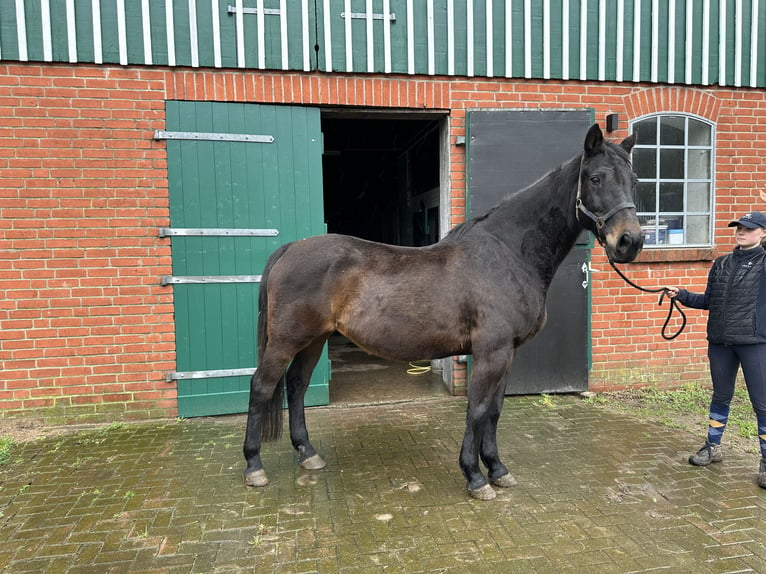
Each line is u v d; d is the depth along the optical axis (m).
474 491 2.82
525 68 4.62
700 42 4.83
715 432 3.23
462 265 2.86
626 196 2.55
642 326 4.93
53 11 3.91
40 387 4.06
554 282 4.62
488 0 4.52
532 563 2.24
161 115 4.11
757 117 4.99
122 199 4.09
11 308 3.98
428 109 4.55
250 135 4.25
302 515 2.67
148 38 4.04
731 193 5.02
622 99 4.80
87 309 4.09
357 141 8.01
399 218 8.94
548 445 3.61
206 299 4.27
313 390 4.51
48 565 2.25
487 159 4.52
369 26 4.34
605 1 4.66
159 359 4.22
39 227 3.98
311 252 2.94
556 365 4.70
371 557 2.29
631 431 3.88
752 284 2.94
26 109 3.92
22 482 3.08
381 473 3.18
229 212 4.27
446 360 5.01
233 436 3.85
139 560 2.28
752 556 2.28
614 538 2.43
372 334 2.86
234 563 2.26
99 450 3.58
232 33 4.16
